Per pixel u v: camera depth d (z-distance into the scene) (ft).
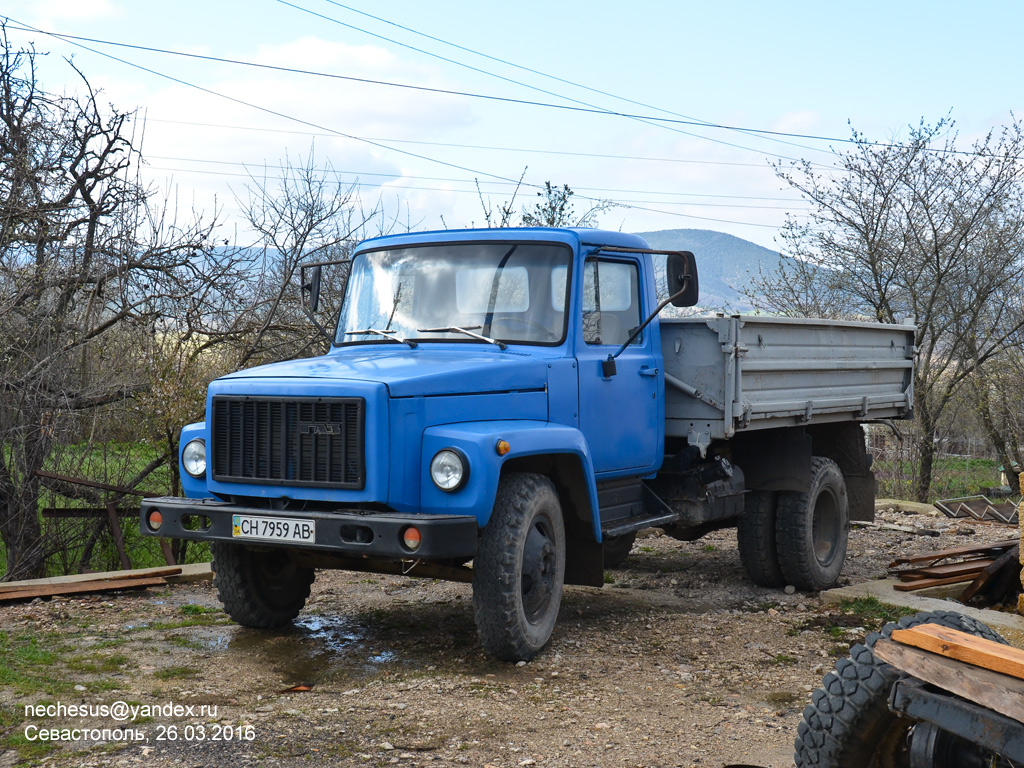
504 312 19.21
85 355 32.04
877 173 60.80
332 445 16.10
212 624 20.10
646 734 13.76
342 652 17.94
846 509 26.40
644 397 21.09
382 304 20.25
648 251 19.62
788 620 21.57
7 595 21.61
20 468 29.86
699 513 22.06
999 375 61.93
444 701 14.85
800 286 65.36
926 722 9.11
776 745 13.48
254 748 12.68
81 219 33.19
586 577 19.07
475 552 15.70
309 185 42.14
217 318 36.06
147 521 17.57
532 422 17.99
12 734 12.93
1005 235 59.82
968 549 25.08
